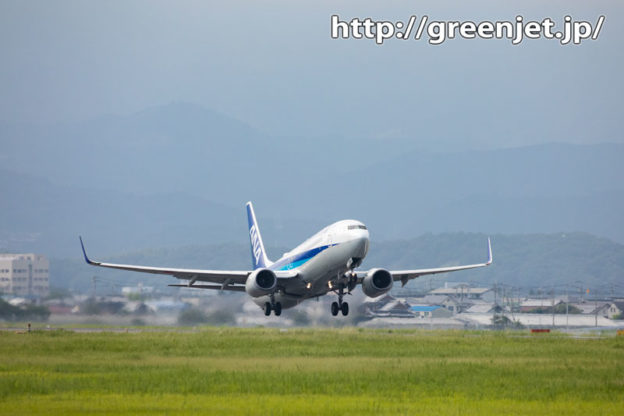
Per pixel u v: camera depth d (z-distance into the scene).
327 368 121.00
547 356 144.75
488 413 84.19
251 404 88.88
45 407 87.00
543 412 85.12
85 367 123.00
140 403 89.44
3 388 99.56
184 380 107.19
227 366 124.00
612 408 87.88
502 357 142.50
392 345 168.25
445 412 84.38
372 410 85.38
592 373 117.19
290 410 85.06
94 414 82.94
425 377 111.31
